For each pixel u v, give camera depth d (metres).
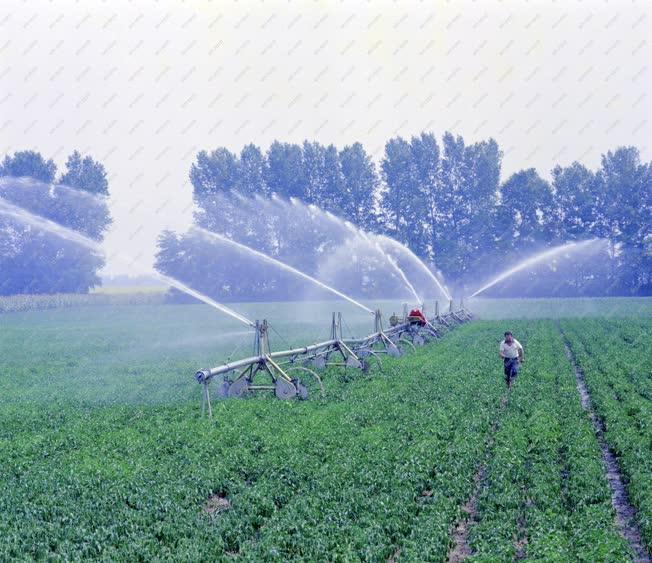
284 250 111.25
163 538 14.82
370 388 30.59
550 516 15.49
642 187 120.50
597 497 16.75
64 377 37.66
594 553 13.48
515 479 18.31
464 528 16.16
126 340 59.19
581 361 39.19
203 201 112.19
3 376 38.53
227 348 51.16
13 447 21.89
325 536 14.55
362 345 39.75
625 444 20.81
